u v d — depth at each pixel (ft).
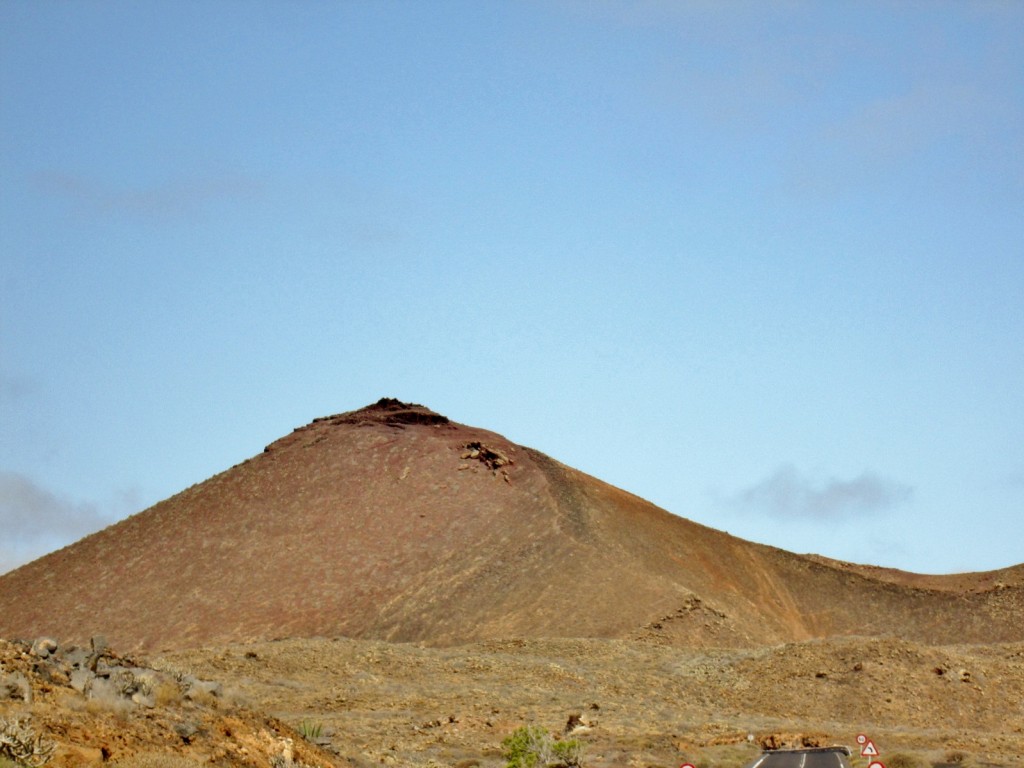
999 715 254.88
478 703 241.76
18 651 84.69
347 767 106.93
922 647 280.10
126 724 80.84
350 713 225.97
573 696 258.16
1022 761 172.86
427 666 289.12
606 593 453.99
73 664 88.28
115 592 530.68
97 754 73.20
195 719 89.61
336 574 512.63
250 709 101.30
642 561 496.23
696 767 161.68
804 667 276.62
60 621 512.63
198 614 498.28
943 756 174.70
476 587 476.95
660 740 191.11
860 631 521.65
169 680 93.61
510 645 326.85
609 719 221.87
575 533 514.27
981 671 272.51
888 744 201.05
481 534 530.27
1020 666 278.05
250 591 510.58
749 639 427.33
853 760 168.14
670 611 431.84
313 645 306.76
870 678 266.98
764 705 261.65
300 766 90.02
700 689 274.36
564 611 443.32
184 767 74.28
